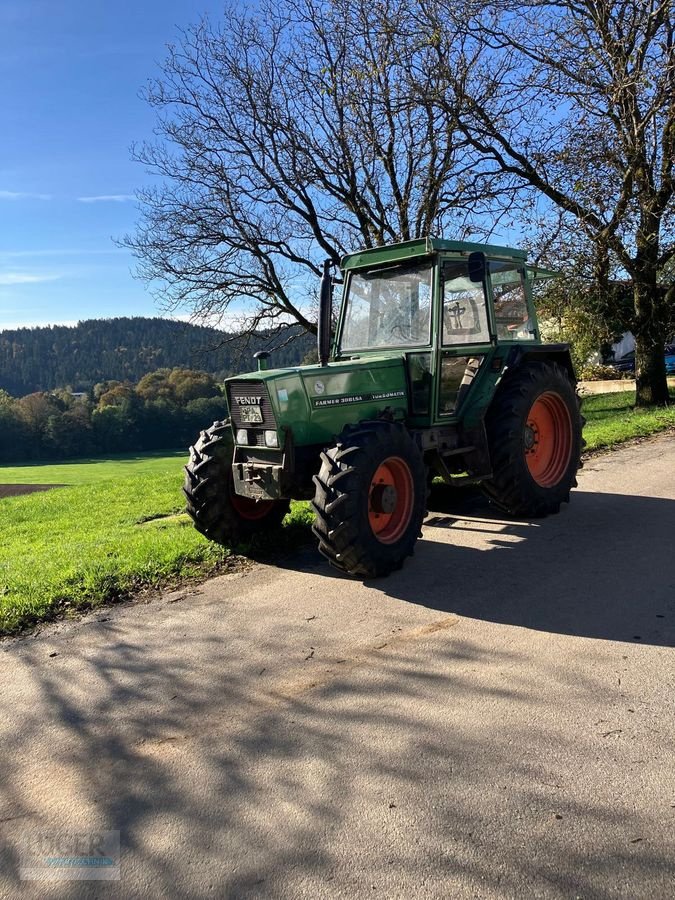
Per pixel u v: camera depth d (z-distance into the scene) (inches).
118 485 509.7
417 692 129.3
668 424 467.8
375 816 95.6
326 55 569.6
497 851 87.5
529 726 115.2
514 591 178.4
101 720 126.4
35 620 176.4
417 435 214.8
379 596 180.9
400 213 599.8
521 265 262.2
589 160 494.3
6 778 110.2
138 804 101.8
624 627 151.7
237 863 88.7
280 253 667.4
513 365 242.1
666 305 619.5
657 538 215.0
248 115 613.9
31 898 85.4
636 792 96.9
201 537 238.8
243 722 122.7
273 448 194.2
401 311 229.0
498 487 237.6
